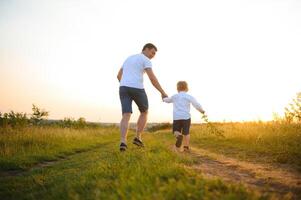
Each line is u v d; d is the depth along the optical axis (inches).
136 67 262.5
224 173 169.0
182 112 309.6
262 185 140.9
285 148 294.2
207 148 383.6
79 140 603.2
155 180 135.7
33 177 205.3
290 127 411.8
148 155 214.4
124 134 256.1
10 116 748.0
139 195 113.3
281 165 214.7
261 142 366.3
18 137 483.8
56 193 148.3
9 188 181.5
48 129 656.4
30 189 175.2
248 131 447.5
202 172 163.3
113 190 134.3
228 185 120.3
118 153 251.4
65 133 621.3
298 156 249.3
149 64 265.0
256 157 266.4
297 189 134.5
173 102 317.4
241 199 107.1
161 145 332.2
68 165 268.8
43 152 379.6
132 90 257.8
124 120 256.1
